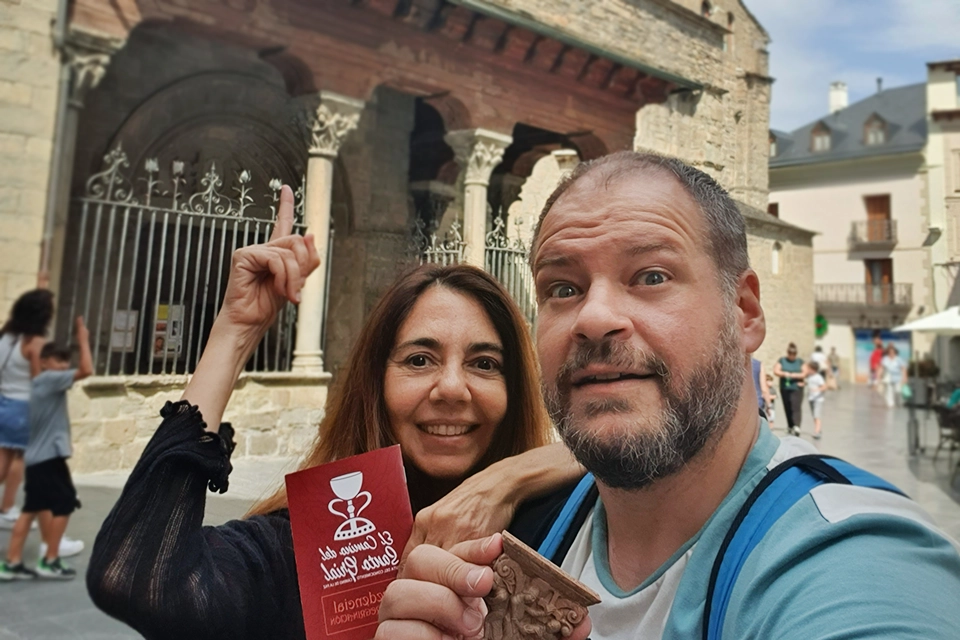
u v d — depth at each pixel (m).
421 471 0.78
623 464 0.47
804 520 0.44
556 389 0.50
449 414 0.76
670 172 0.53
